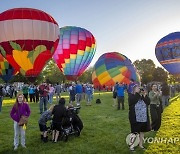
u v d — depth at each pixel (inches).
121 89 748.0
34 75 884.0
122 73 1539.1
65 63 1275.8
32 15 852.6
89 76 3376.0
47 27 865.5
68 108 418.3
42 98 663.1
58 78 2714.1
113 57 1595.7
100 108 790.5
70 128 404.2
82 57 1274.6
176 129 447.2
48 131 405.7
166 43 1553.9
